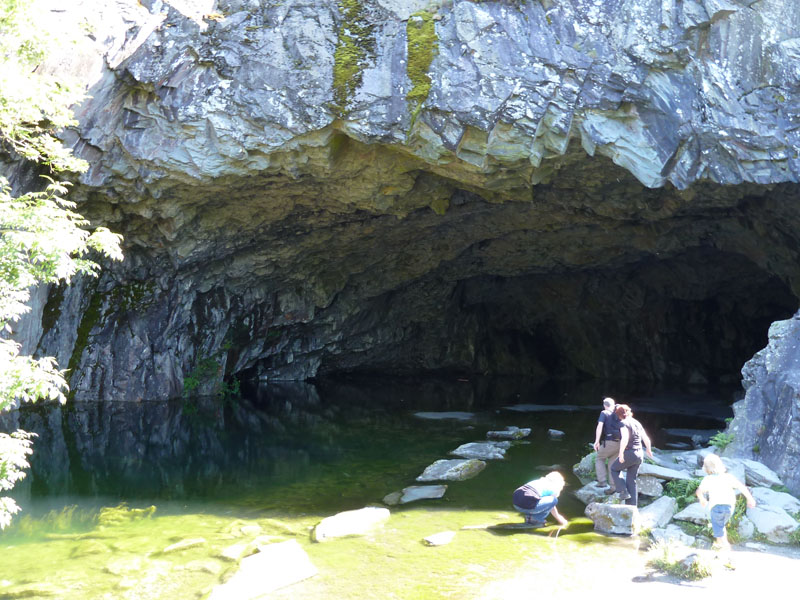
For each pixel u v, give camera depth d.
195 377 21.59
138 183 15.46
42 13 10.77
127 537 8.31
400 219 19.75
